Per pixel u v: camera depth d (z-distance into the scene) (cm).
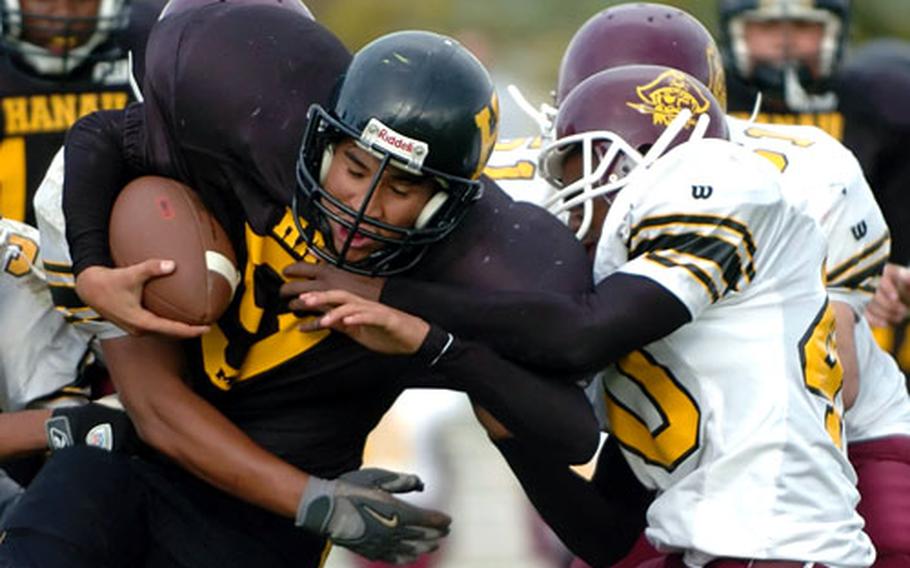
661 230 1341
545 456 1384
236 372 1395
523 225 1341
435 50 1291
